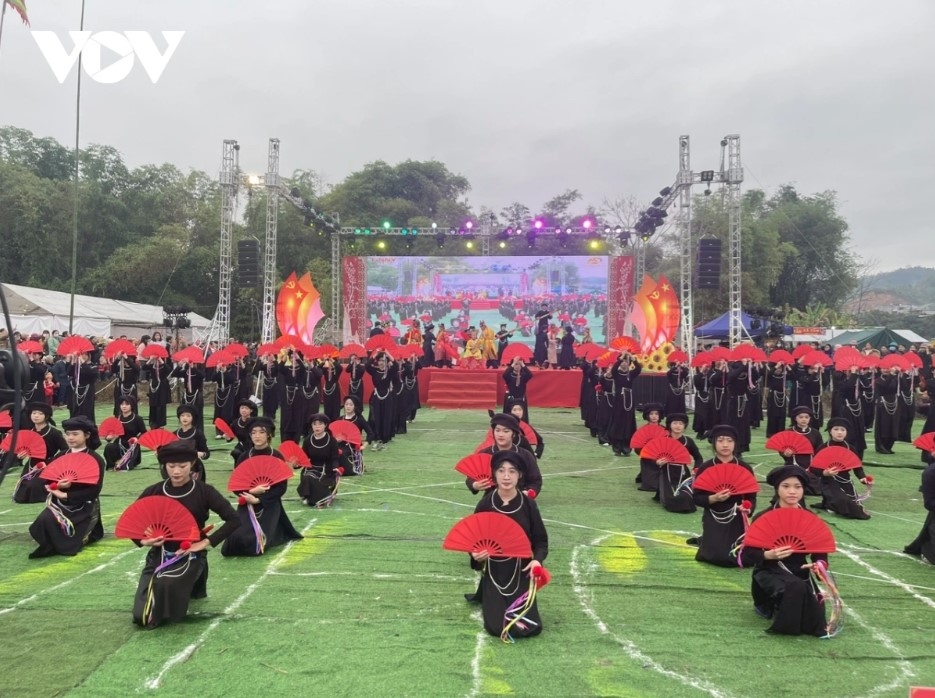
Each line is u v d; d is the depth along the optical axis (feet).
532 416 56.80
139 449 32.27
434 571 17.25
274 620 13.85
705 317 120.26
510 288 77.82
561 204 132.98
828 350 65.51
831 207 144.87
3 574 16.76
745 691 11.09
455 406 61.93
